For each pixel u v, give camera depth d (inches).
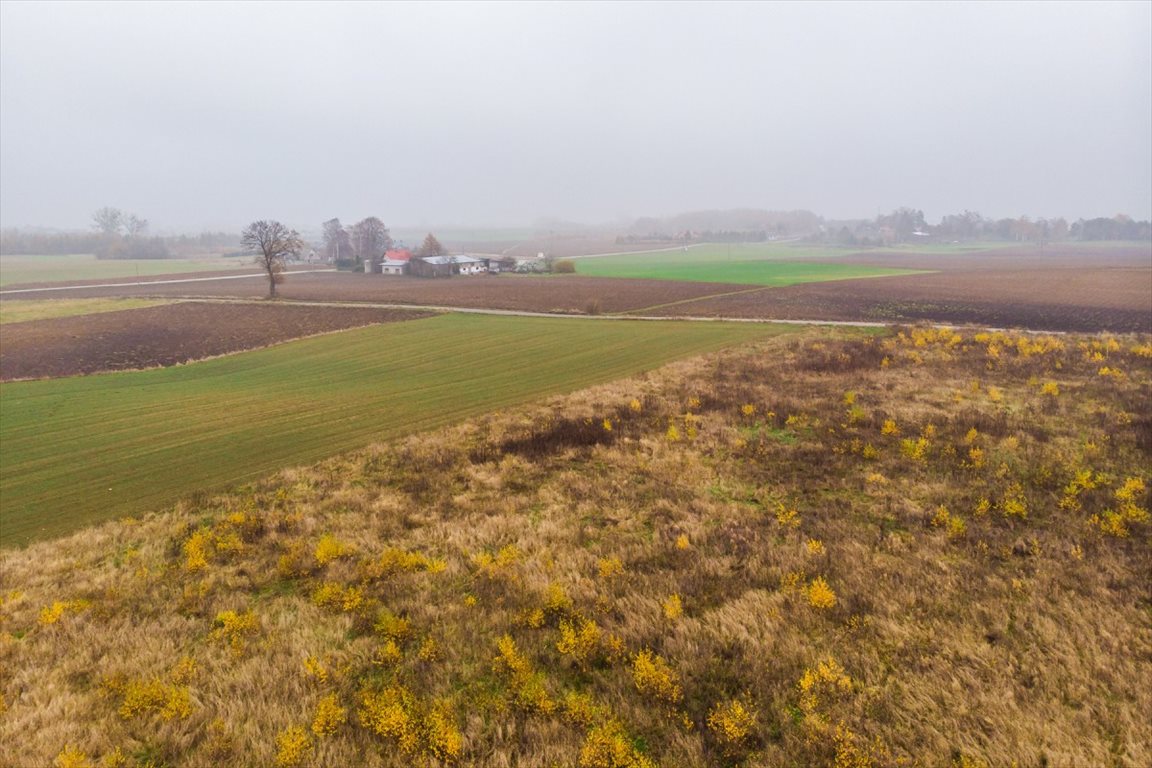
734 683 405.4
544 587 535.2
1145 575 507.2
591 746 341.7
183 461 959.0
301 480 872.9
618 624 474.9
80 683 438.0
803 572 542.0
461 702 397.4
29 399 1343.5
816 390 1256.8
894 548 582.9
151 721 384.5
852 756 334.6
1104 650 417.4
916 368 1434.5
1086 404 1066.7
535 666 430.3
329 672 428.8
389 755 352.5
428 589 550.0
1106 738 344.5
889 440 913.5
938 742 343.6
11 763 354.3
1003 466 773.3
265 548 651.5
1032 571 526.0
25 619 522.3
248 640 479.2
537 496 772.0
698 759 338.6
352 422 1159.6
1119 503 651.5
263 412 1230.9
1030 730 350.6
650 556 592.7
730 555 586.9
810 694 385.7
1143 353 1502.2
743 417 1081.4
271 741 365.7
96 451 1005.2
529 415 1181.7
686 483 786.8
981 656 418.3
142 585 578.6
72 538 695.7
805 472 805.2
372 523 707.4
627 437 995.9
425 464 911.7
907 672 404.8
